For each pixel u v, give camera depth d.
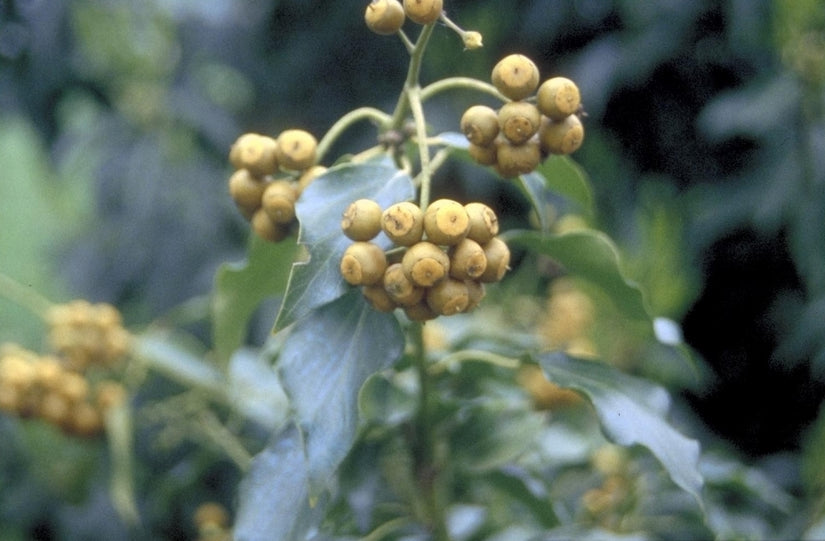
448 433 0.68
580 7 1.19
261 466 0.64
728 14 1.09
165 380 1.01
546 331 0.83
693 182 1.20
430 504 0.67
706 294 1.24
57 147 1.29
